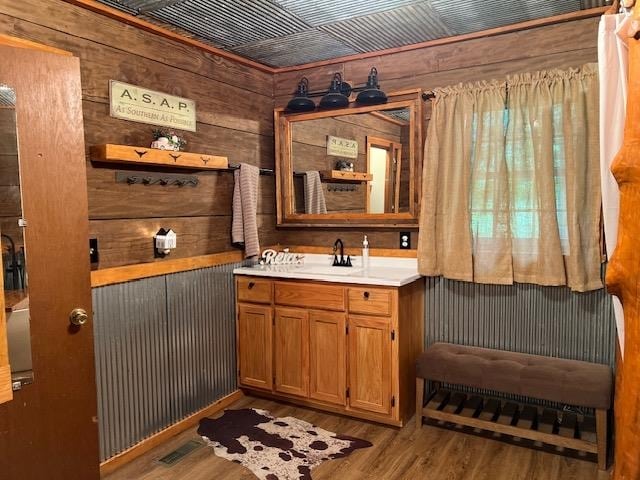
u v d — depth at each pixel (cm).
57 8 224
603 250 265
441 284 315
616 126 160
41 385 199
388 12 263
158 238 272
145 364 267
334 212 346
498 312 299
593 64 261
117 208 254
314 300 302
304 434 284
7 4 205
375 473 243
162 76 277
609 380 240
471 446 268
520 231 282
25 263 192
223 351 324
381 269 324
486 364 263
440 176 302
